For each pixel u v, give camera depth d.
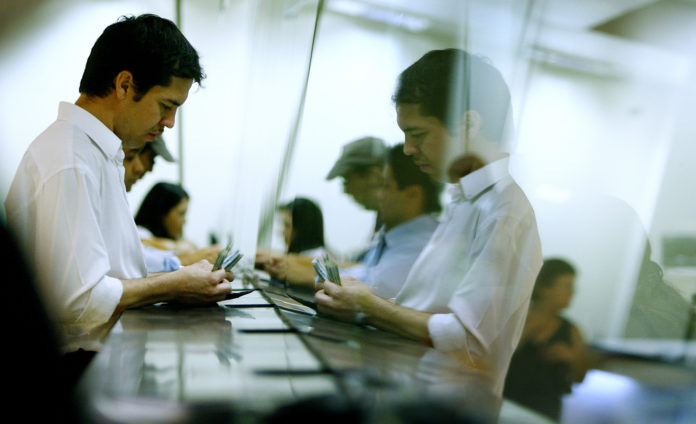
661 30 0.68
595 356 0.56
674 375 0.50
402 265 1.07
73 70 3.27
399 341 0.85
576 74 0.75
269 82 2.92
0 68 3.11
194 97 4.11
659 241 0.61
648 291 0.60
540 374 0.59
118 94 1.11
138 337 0.82
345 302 1.01
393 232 1.12
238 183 3.47
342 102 1.77
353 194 1.46
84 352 0.97
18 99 3.16
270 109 2.82
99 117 1.13
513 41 0.84
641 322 0.57
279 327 0.93
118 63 1.09
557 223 0.71
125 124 1.15
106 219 1.14
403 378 0.61
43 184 1.00
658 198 0.64
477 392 0.57
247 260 2.21
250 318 1.04
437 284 0.95
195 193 4.25
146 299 1.11
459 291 0.84
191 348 0.75
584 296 0.64
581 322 0.62
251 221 2.88
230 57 4.06
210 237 4.18
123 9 3.46
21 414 0.40
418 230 1.08
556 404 0.52
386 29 1.47
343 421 0.52
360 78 1.67
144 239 2.43
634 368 0.52
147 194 2.68
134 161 1.75
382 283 1.09
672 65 0.67
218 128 4.16
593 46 0.73
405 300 1.04
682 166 0.64
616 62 0.72
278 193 2.30
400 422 0.52
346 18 1.75
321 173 1.85
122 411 0.49
